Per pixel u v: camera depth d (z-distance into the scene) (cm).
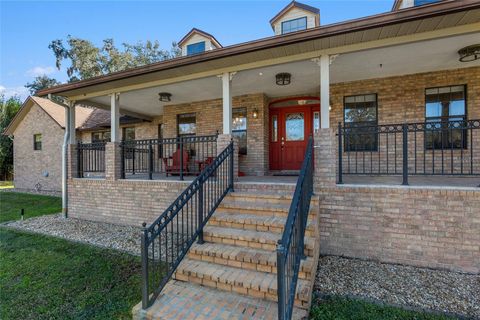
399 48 429
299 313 244
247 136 740
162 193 552
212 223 380
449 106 562
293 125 752
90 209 647
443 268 352
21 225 627
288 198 401
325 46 410
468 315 251
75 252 439
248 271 301
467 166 546
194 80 559
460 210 346
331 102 643
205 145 815
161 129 1045
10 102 1828
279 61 452
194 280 301
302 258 292
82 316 268
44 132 1292
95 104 762
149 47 2453
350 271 348
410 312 256
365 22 349
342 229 397
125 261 399
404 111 586
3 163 1762
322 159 405
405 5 630
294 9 796
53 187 1262
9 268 385
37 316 271
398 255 371
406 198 368
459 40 399
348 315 252
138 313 255
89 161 765
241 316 242
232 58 454
